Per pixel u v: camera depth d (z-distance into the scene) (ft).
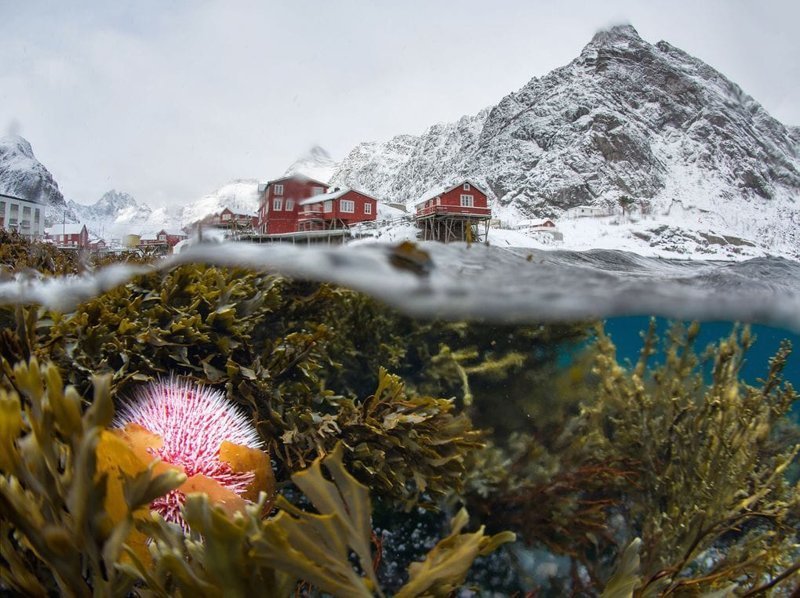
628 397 8.67
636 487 7.47
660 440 7.91
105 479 2.60
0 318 5.41
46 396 2.89
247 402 5.12
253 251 8.16
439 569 2.72
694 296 10.02
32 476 2.71
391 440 5.27
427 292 8.66
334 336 6.85
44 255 9.84
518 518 6.67
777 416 7.30
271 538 2.41
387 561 5.68
